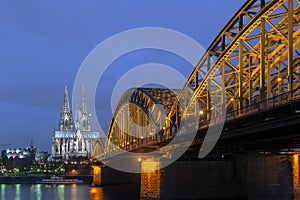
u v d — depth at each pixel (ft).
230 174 242.99
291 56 142.20
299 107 120.47
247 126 153.79
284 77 184.34
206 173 244.01
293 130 138.51
